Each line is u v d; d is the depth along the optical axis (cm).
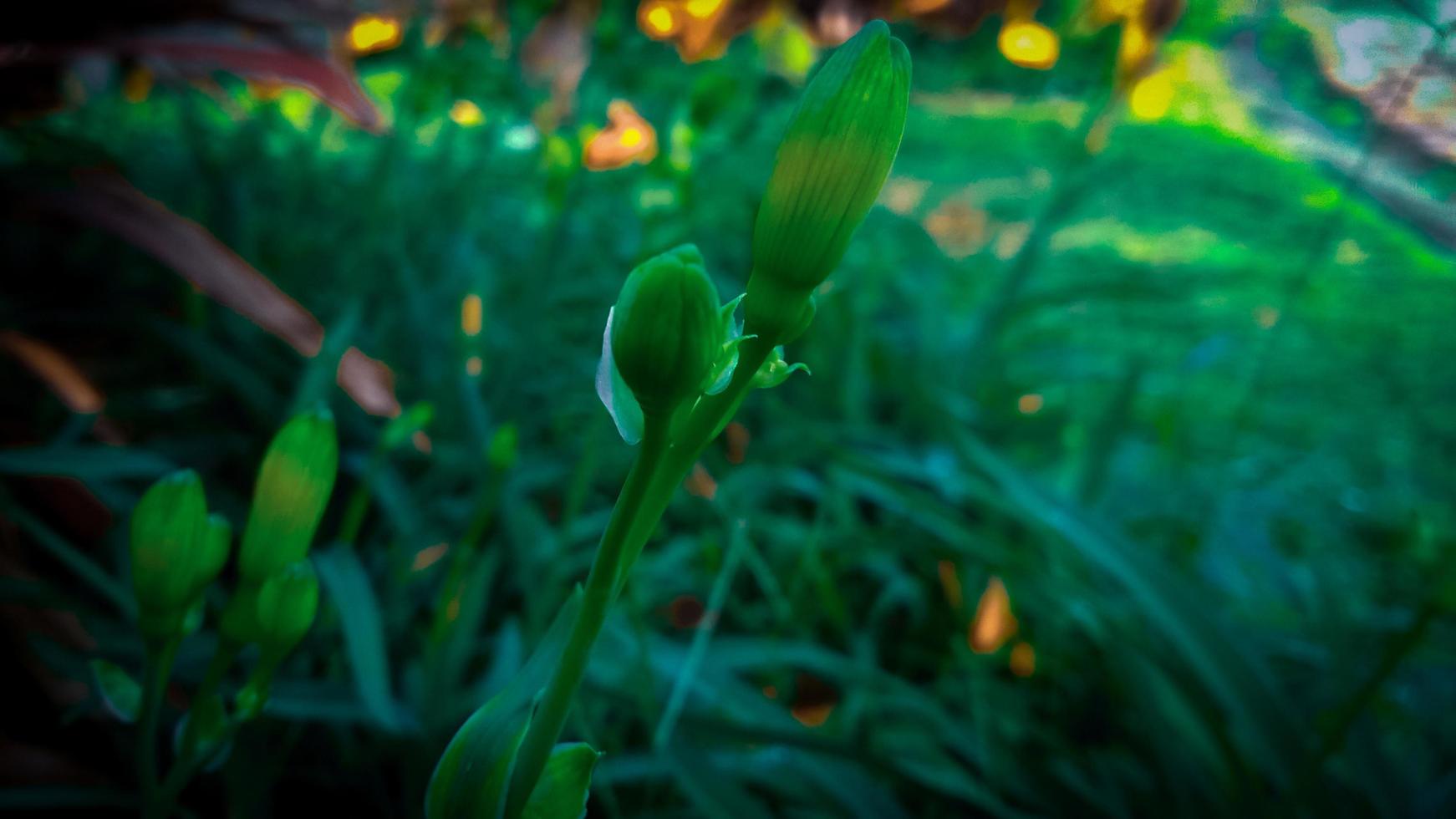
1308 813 64
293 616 31
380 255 136
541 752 25
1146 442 142
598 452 114
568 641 24
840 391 131
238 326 112
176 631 31
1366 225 279
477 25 150
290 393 108
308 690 66
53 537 69
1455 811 66
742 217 174
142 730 31
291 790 70
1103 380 164
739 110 151
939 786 63
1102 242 255
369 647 63
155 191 137
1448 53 98
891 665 99
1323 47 162
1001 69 464
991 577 95
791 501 121
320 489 31
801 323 24
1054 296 149
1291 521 125
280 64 92
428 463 109
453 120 151
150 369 113
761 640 78
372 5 120
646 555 103
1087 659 89
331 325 119
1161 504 113
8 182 81
